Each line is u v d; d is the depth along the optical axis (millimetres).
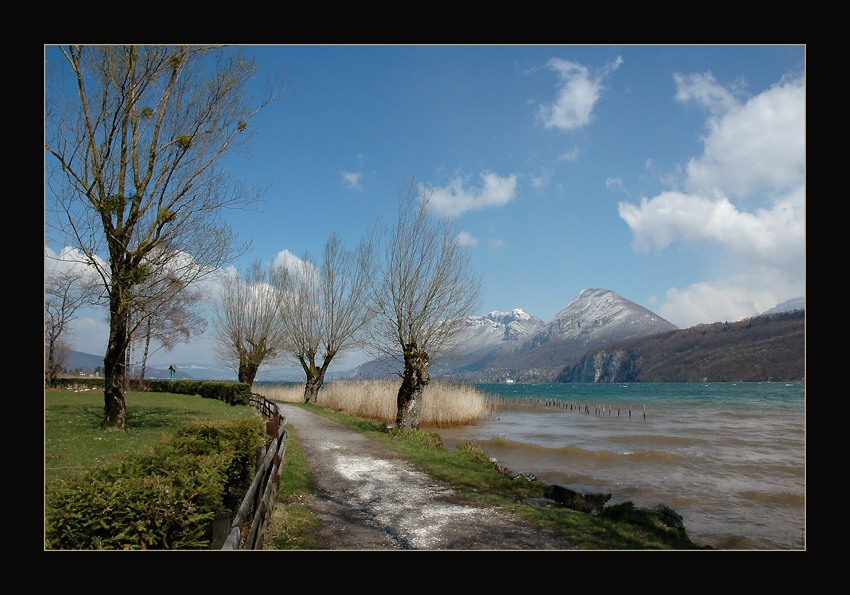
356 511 10281
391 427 23969
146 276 18969
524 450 23625
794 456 22719
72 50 17500
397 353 26391
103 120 18469
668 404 66562
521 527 9484
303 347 43312
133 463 6176
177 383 49312
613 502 14500
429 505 10945
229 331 47812
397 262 26219
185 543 5129
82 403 29828
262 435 11414
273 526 8547
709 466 20266
